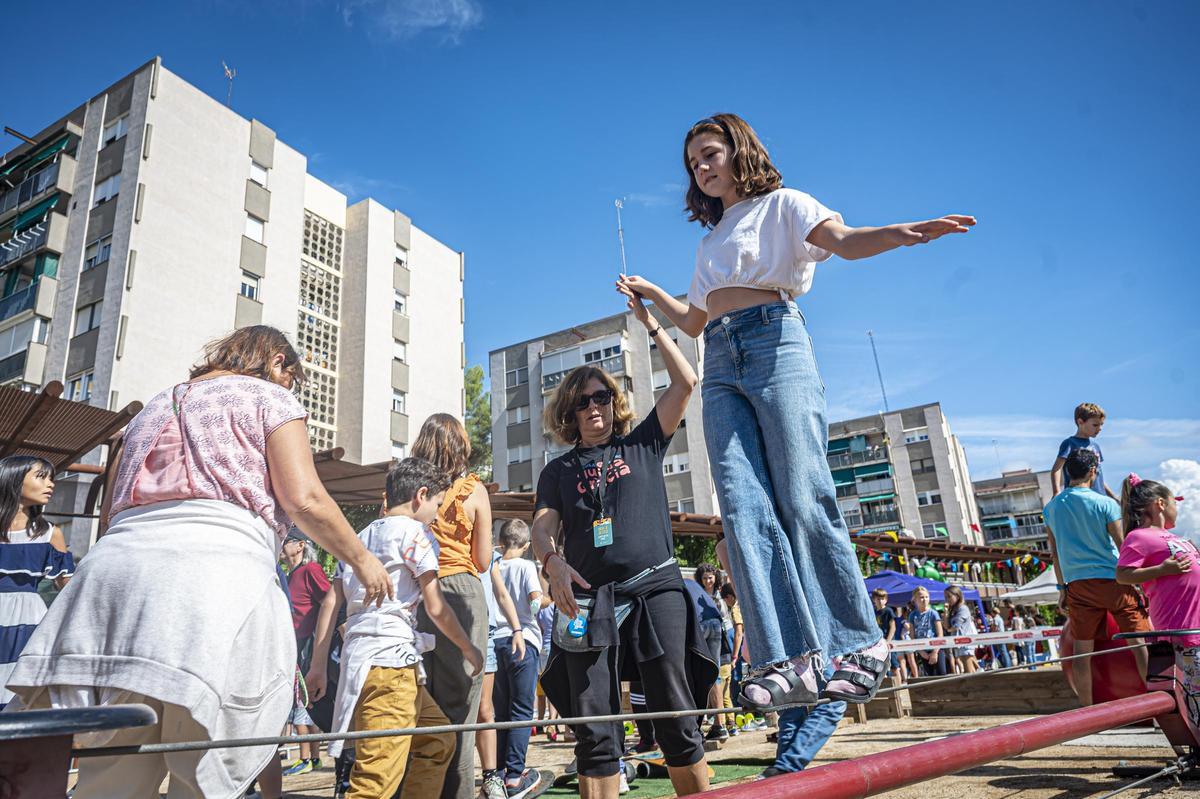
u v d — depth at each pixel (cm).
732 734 786
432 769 311
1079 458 499
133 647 151
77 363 2275
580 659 256
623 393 306
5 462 396
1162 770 356
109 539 167
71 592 161
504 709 465
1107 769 405
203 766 155
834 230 222
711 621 471
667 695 253
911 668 1160
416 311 3394
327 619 370
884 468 6462
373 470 1202
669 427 294
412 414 3241
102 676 150
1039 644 1992
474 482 381
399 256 3388
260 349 212
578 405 297
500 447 4600
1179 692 368
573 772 508
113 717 85
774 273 235
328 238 3158
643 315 304
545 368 4584
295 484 184
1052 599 2442
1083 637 472
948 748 194
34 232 2530
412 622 308
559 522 295
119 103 2538
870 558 2383
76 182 2547
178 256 2403
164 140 2444
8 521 388
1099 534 468
